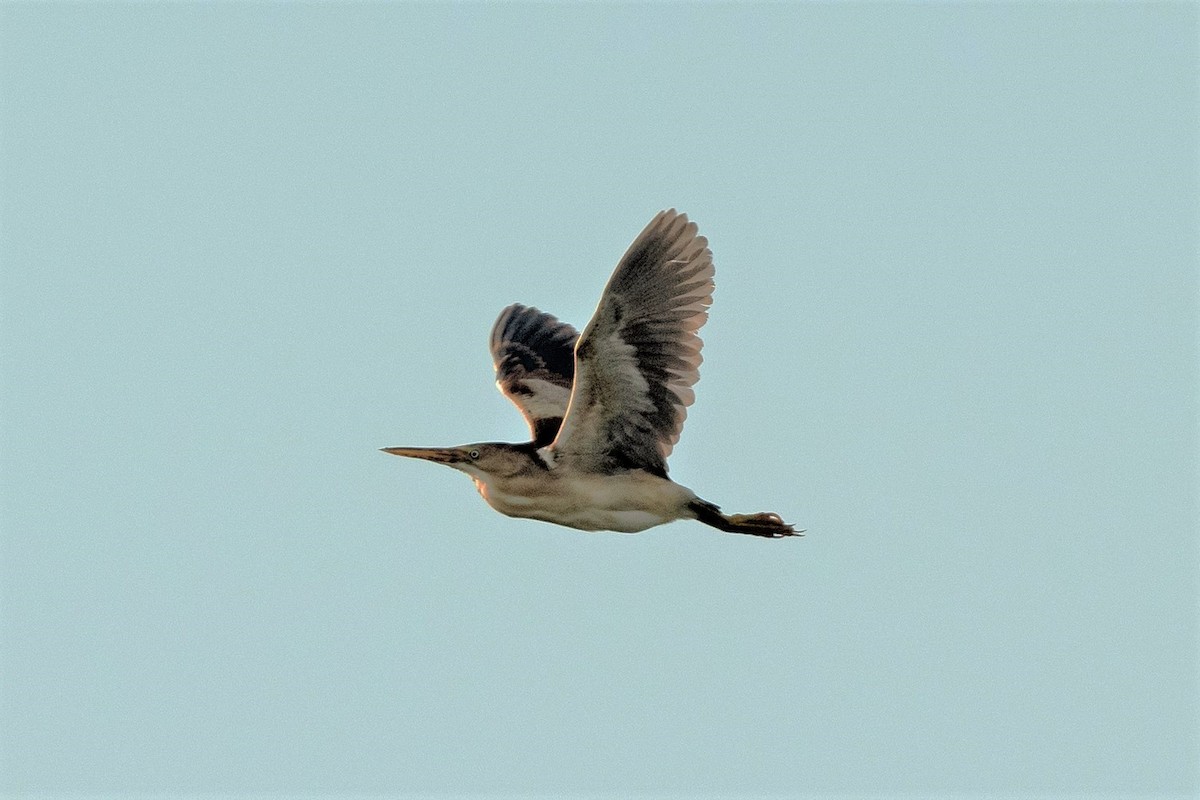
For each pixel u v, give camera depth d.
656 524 17.25
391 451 17.22
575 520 17.27
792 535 17.33
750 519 17.20
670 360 16.75
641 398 16.80
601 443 16.94
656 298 16.52
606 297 16.28
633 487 17.03
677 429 16.97
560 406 18.75
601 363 16.56
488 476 17.11
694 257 16.55
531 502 17.12
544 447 17.14
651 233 16.28
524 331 19.56
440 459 17.12
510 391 18.94
